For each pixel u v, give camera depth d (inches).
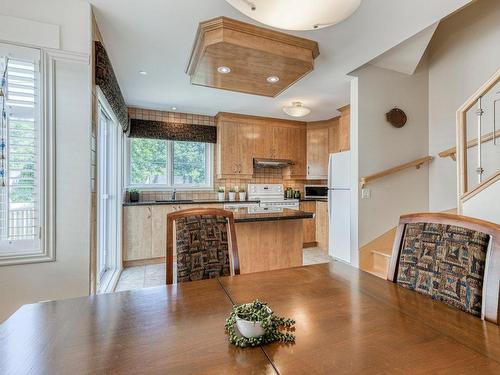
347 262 137.9
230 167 186.4
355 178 122.2
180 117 184.5
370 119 122.4
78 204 72.0
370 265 123.2
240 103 161.5
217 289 46.1
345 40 89.2
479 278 37.7
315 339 30.7
